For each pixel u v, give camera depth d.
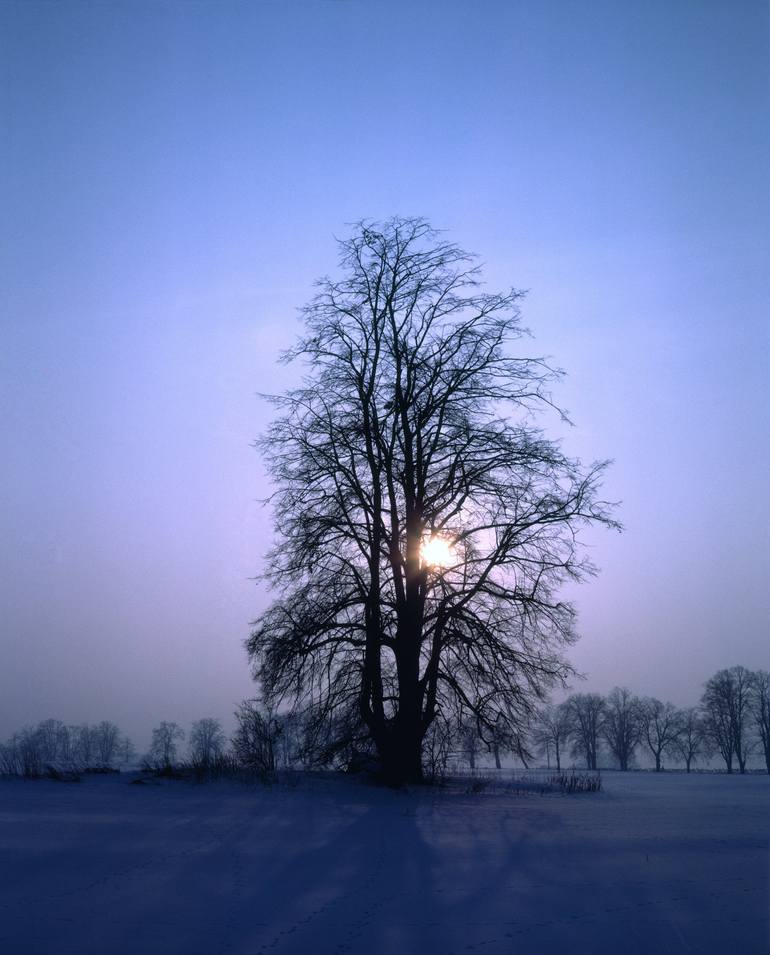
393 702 29.33
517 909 11.28
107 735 103.00
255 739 30.25
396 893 12.03
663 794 32.84
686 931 10.42
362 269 29.88
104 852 14.49
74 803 21.59
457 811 22.27
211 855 14.50
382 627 28.61
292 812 20.84
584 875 13.51
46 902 11.17
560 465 28.48
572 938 10.07
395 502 29.39
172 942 9.63
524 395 29.16
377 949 9.53
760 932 10.40
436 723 29.38
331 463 29.12
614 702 115.44
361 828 18.30
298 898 11.63
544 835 17.98
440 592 29.31
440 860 14.56
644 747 116.94
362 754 29.95
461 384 29.03
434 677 28.95
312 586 29.08
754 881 13.18
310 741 28.86
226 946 9.54
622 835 18.19
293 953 9.34
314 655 28.39
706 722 108.69
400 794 26.27
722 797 31.06
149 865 13.53
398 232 29.86
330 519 28.86
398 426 29.31
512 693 28.34
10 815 18.91
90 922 10.33
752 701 107.25
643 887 12.68
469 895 12.00
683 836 18.12
